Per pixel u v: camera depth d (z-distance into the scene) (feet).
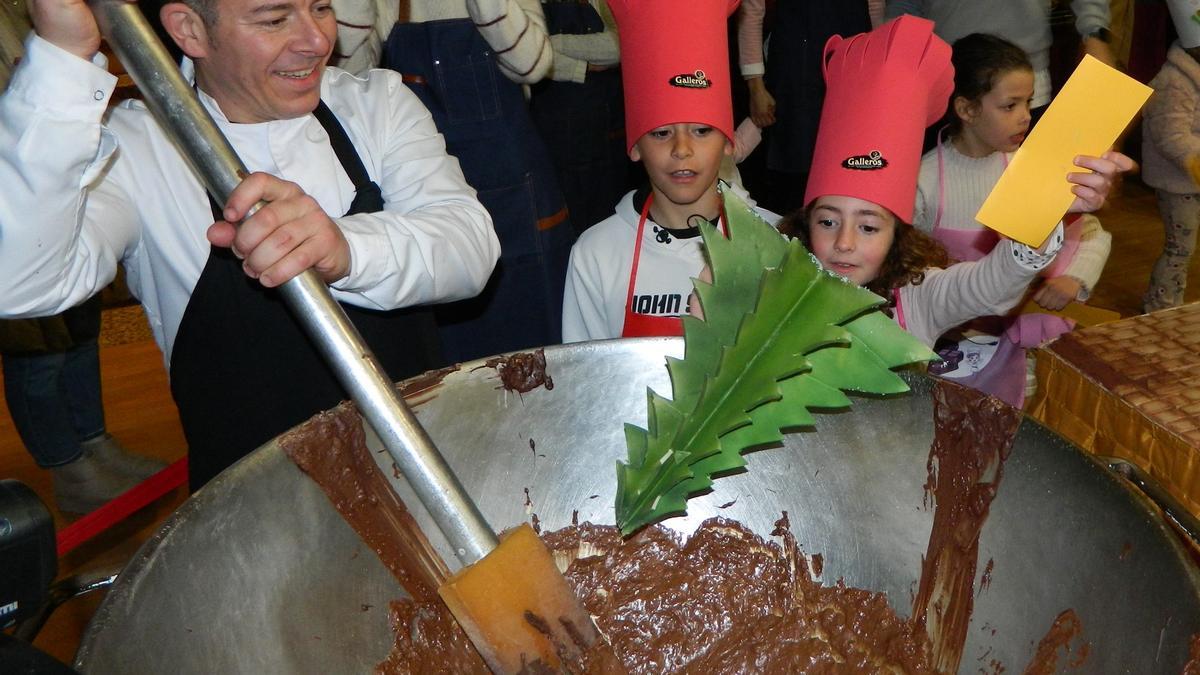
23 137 2.71
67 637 5.31
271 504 2.63
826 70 4.11
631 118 4.45
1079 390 3.60
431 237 3.36
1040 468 2.65
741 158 6.81
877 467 2.98
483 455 3.07
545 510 3.16
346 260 2.98
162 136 3.37
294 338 3.46
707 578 3.19
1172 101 7.39
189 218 3.37
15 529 2.06
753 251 2.80
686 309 4.50
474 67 5.49
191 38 3.19
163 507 6.52
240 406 3.52
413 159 3.67
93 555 6.09
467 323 5.89
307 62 3.22
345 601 2.78
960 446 2.83
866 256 3.93
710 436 2.86
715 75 4.26
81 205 2.92
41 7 2.64
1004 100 5.49
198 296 3.37
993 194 3.14
